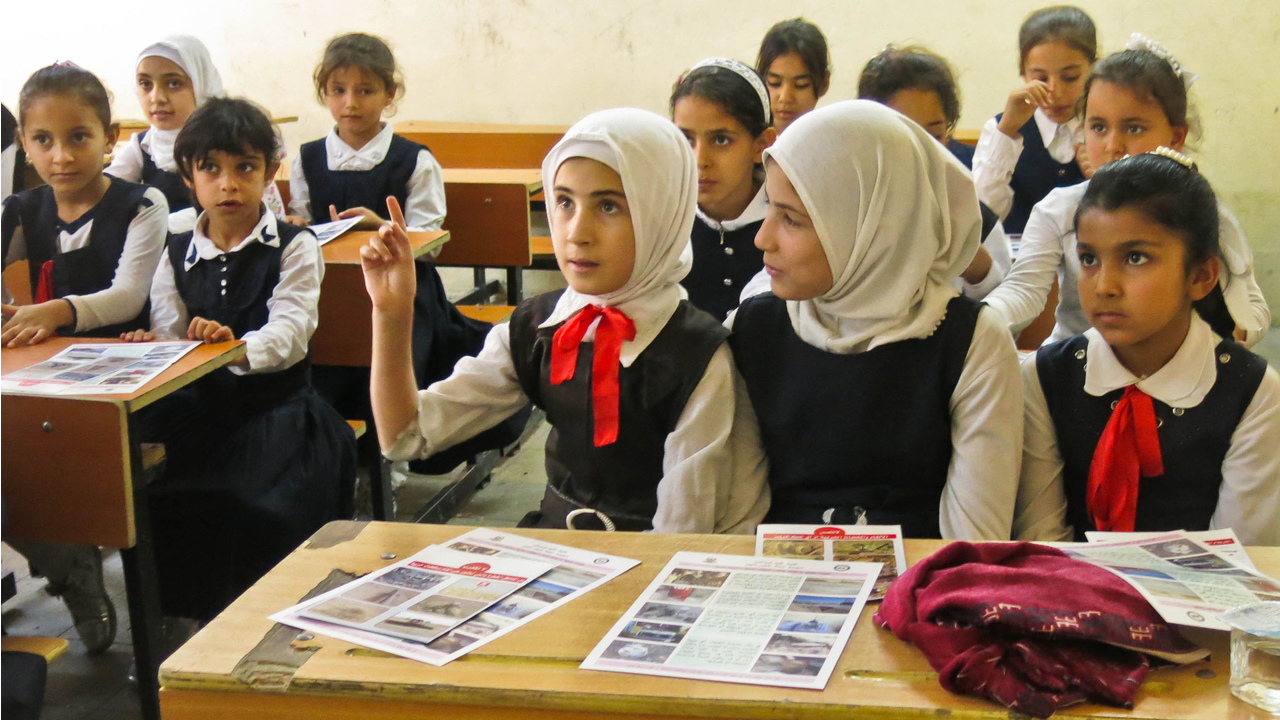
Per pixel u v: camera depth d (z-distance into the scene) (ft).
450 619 3.63
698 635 3.48
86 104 8.15
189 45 10.90
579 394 5.14
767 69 9.59
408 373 5.02
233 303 7.72
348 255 8.33
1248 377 4.71
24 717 4.76
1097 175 4.71
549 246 13.35
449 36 16.49
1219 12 14.44
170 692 3.41
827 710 3.08
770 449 5.09
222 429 7.40
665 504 4.95
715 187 7.09
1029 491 5.16
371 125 11.26
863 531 4.27
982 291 7.32
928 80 8.29
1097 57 10.27
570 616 3.64
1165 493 4.87
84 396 5.62
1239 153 14.87
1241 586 3.52
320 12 16.62
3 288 8.53
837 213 4.66
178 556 7.14
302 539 7.22
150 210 8.48
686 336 5.08
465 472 10.12
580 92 16.42
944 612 3.30
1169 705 3.03
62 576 7.03
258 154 7.70
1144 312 4.58
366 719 3.33
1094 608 3.26
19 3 17.16
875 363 4.80
